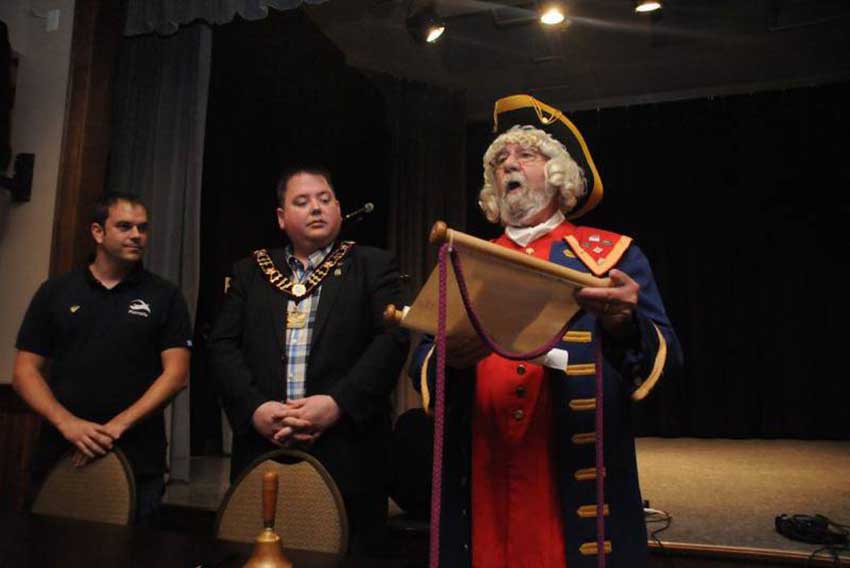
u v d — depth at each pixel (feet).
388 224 18.33
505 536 4.08
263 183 14.12
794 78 18.38
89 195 10.09
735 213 19.15
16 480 9.25
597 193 5.07
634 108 19.86
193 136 11.08
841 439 17.94
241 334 6.43
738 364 18.84
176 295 7.24
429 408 4.27
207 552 4.02
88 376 6.66
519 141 4.72
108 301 6.91
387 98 18.62
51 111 10.25
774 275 18.79
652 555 7.22
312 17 15.53
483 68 18.13
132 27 10.77
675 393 18.94
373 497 5.90
